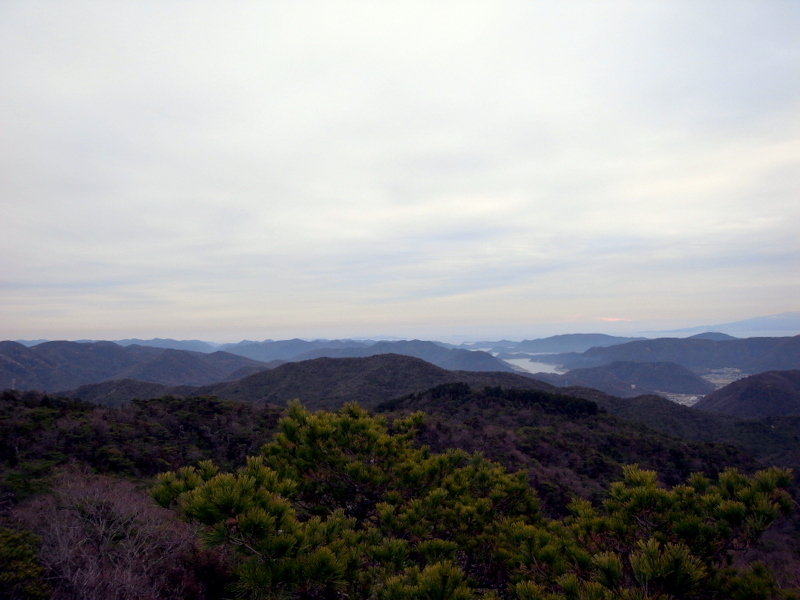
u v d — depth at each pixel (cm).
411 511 465
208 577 677
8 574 596
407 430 661
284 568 297
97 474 1420
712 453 3403
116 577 626
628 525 400
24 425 1742
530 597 327
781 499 348
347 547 388
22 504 992
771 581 314
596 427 4291
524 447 3034
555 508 1766
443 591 306
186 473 359
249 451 2198
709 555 354
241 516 296
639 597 285
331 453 548
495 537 464
